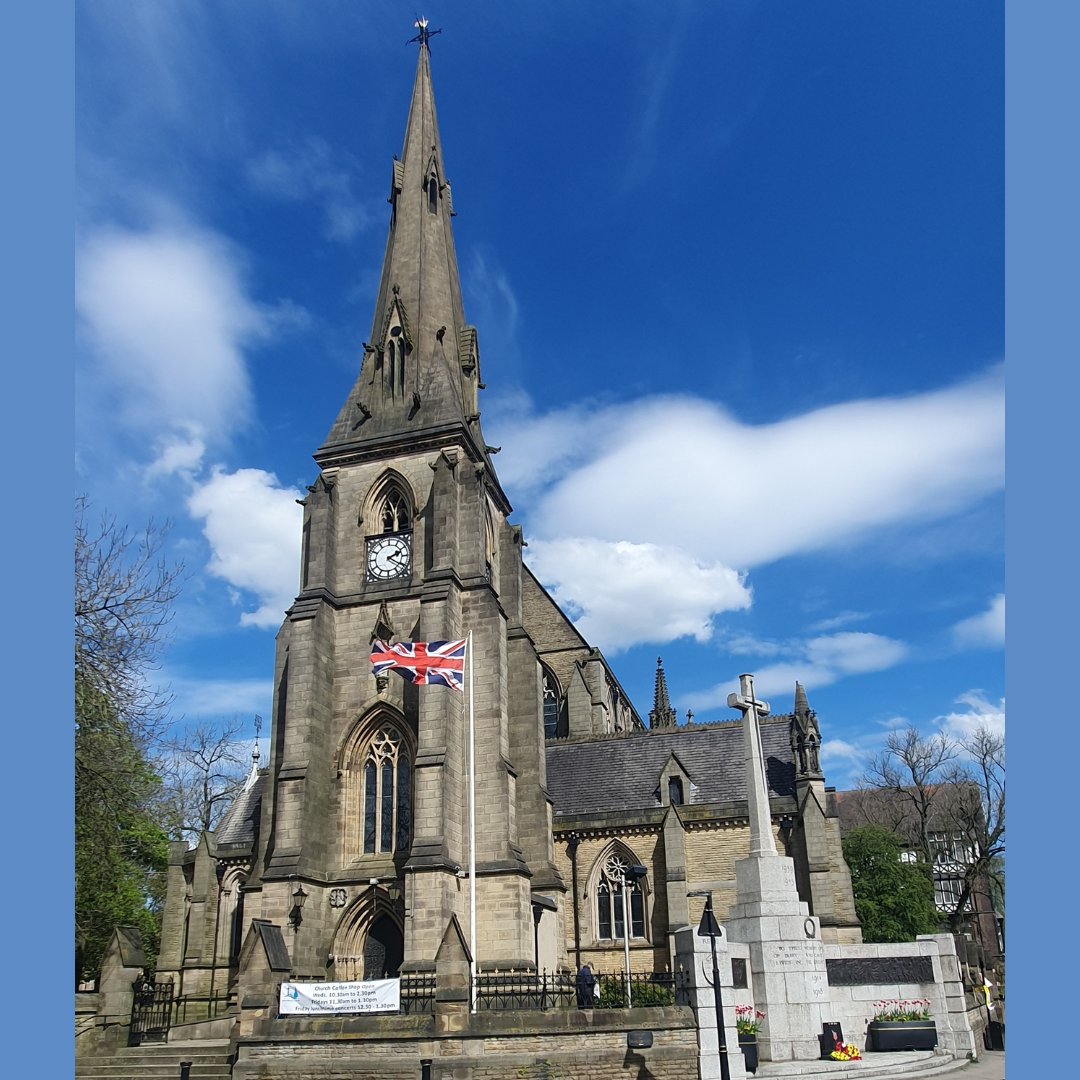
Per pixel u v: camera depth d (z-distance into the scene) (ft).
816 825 168.35
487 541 180.86
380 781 156.04
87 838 125.49
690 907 171.42
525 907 146.72
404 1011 112.68
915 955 125.90
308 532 176.24
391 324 193.26
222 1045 121.90
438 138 223.51
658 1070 99.30
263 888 143.64
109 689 115.34
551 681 255.50
